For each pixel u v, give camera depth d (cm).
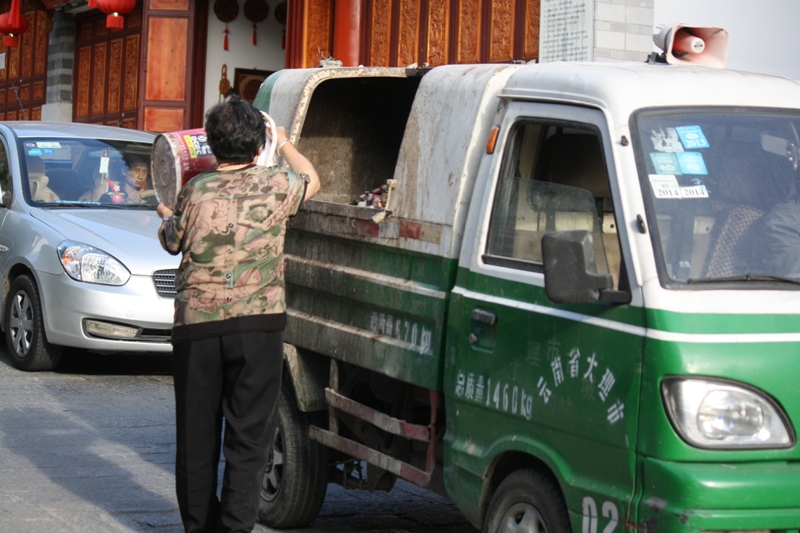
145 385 1005
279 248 492
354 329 550
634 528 374
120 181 1133
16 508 620
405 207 514
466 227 476
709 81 447
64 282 986
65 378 1020
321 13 1616
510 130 467
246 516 486
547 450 418
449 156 494
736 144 428
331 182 686
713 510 360
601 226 430
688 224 401
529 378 429
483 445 455
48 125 1202
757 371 373
